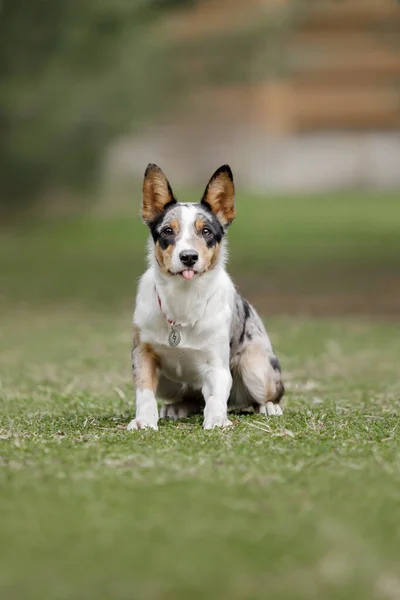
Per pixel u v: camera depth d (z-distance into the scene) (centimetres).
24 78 3809
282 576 481
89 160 4416
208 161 6212
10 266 2908
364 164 6288
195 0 3409
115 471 666
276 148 6269
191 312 856
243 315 940
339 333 1670
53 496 606
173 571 487
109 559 502
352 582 475
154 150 6159
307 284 2403
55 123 4009
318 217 4406
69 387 1141
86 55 3912
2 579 480
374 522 555
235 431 812
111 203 5038
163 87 4412
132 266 2839
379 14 6144
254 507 583
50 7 3472
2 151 4109
